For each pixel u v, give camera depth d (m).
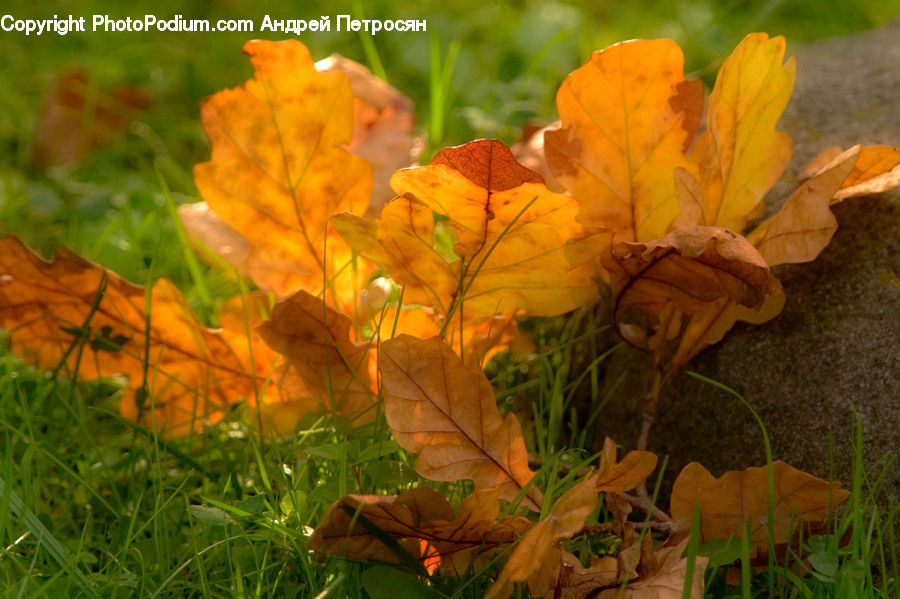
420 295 1.13
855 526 1.04
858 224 1.12
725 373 1.14
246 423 1.21
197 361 1.20
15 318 1.18
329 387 1.14
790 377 1.12
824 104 1.22
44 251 1.46
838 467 1.09
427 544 1.06
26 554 1.11
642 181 1.13
